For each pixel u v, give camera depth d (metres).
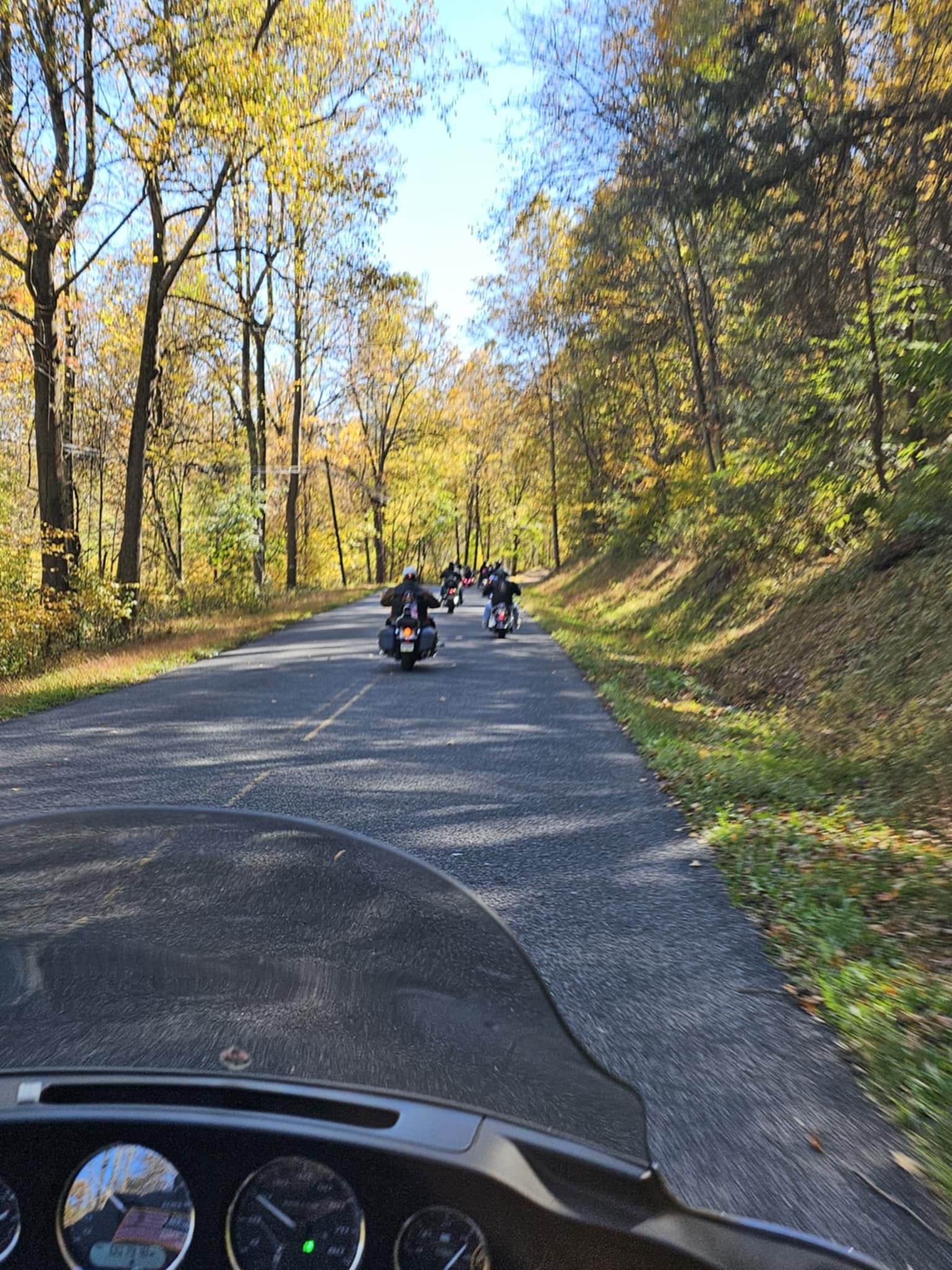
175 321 36.94
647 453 39.06
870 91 12.73
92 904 1.90
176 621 28.02
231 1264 1.26
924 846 6.23
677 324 29.94
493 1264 1.32
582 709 12.76
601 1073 1.72
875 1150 2.93
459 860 6.09
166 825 2.41
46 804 7.62
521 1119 1.42
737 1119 3.10
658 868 5.95
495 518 99.31
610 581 38.62
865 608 13.94
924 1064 3.38
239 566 36.47
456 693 14.22
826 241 13.53
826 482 17.53
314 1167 1.29
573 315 33.22
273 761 9.29
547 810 7.39
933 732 8.75
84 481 44.06
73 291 23.45
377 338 51.44
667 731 10.67
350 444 60.12
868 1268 1.50
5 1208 1.27
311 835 2.39
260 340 39.03
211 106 19.58
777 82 12.50
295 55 22.97
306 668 17.62
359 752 9.73
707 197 13.14
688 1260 1.41
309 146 22.22
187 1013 1.50
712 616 21.34
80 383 35.12
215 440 39.81
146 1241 1.26
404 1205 1.29
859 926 4.79
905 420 16.89
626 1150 1.48
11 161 20.06
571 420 49.84
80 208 21.58
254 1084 1.33
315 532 69.50
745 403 19.91
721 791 7.84
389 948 1.83
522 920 5.00
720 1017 3.88
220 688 15.07
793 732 10.95
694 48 12.80
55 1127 1.26
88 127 21.17
